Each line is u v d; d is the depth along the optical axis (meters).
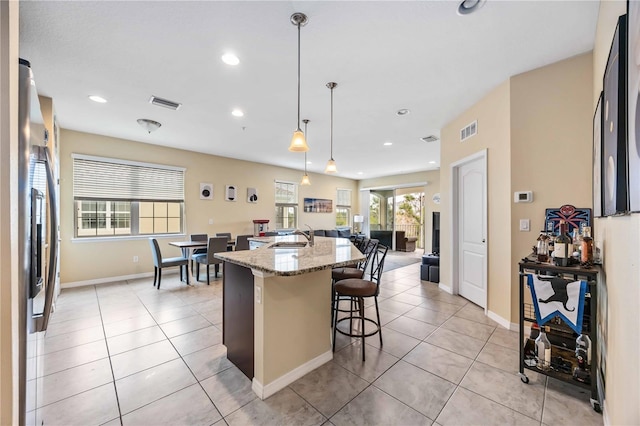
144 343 2.56
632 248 1.19
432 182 8.33
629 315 1.22
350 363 2.23
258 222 6.55
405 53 2.39
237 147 5.53
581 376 1.82
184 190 5.70
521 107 2.74
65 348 2.46
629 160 1.14
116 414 1.67
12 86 0.93
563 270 1.85
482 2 1.82
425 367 2.17
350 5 1.83
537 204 2.66
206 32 2.10
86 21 1.97
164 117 3.86
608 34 1.70
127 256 4.98
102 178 4.72
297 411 1.70
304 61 2.50
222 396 1.83
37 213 1.29
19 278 1.09
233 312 2.20
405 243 9.55
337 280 2.90
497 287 3.06
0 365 0.91
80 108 3.51
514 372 2.09
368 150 5.83
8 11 0.89
